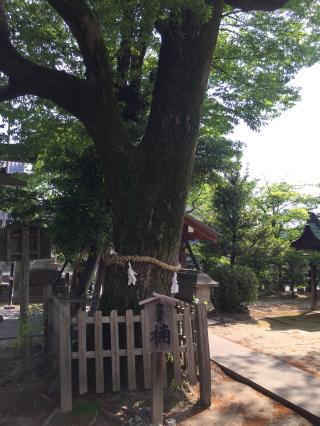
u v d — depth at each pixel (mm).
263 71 10141
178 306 5531
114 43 7766
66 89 5695
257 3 6492
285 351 7238
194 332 5316
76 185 7473
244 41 9672
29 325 6973
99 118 5586
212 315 11656
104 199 7289
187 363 5234
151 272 5324
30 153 9461
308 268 18266
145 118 7980
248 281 12047
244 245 14812
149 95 8141
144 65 9344
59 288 11344
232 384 5570
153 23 5488
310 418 4523
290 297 17547
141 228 5324
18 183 8016
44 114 9359
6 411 4809
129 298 5293
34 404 4922
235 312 11977
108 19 6094
